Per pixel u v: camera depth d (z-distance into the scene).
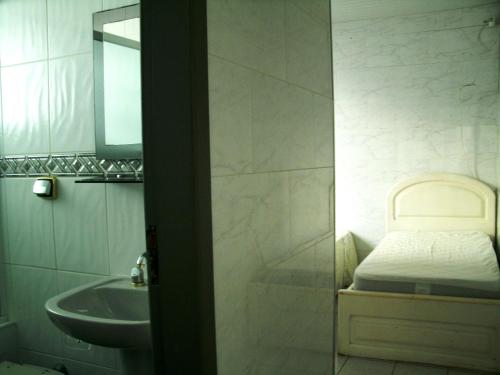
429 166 4.30
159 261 0.94
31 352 2.20
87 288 1.76
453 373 2.71
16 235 2.16
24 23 2.07
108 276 1.93
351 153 4.54
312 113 1.55
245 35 1.10
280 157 1.30
